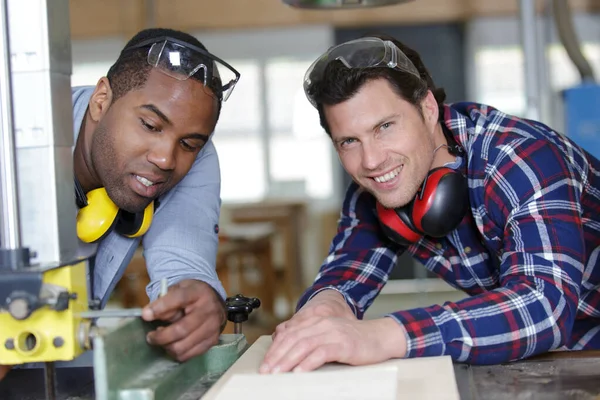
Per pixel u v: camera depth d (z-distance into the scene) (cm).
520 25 367
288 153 783
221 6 730
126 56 136
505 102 724
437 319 124
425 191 139
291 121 778
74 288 102
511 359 125
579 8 712
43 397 118
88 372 125
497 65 724
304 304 153
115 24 727
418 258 167
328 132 144
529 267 128
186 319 110
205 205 157
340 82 133
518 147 137
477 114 147
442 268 165
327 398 98
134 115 131
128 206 136
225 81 144
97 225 135
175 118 130
